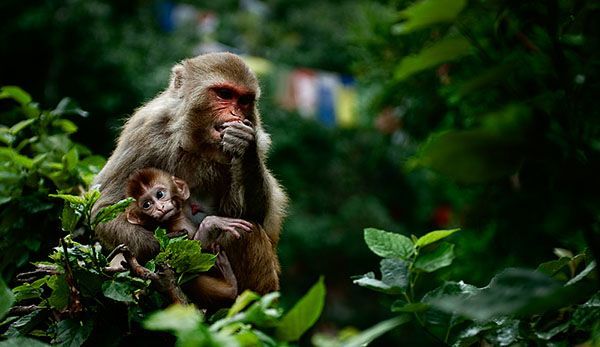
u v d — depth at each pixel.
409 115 10.50
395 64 10.08
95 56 22.86
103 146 22.89
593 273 4.00
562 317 4.37
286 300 25.19
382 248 4.74
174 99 7.29
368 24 10.39
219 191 7.06
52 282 4.72
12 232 6.74
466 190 8.84
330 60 27.78
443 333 4.41
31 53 22.89
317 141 26.55
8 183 6.87
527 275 3.03
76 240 6.63
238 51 27.47
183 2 28.08
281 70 24.38
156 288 4.80
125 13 25.69
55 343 4.62
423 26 3.28
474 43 3.65
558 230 3.12
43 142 7.61
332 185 26.89
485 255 8.80
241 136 6.56
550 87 4.08
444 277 5.10
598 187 2.96
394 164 26.88
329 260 26.20
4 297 3.71
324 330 25.41
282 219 7.63
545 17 3.84
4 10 22.62
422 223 27.41
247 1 28.98
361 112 18.44
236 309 3.45
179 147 7.06
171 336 4.98
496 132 2.83
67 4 22.94
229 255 6.45
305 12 29.00
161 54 24.47
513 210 3.66
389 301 4.86
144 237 6.34
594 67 3.66
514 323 4.26
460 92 3.35
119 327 4.85
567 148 3.32
